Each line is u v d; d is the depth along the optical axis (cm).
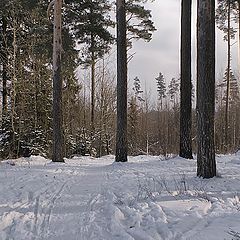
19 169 1302
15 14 2188
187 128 1586
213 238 483
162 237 510
